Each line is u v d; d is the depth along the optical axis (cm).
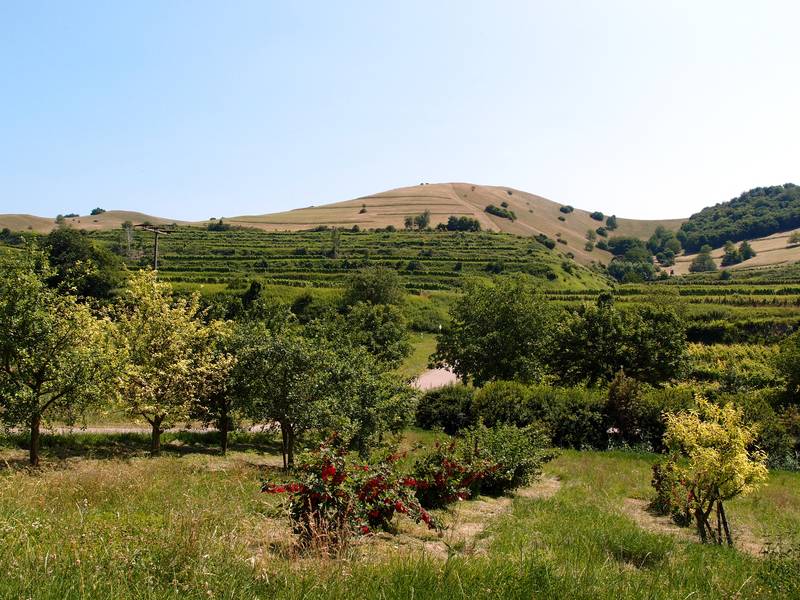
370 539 691
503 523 898
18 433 1642
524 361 3584
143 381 1572
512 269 10162
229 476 1208
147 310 1684
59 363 1280
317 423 1422
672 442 1090
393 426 1714
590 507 1144
